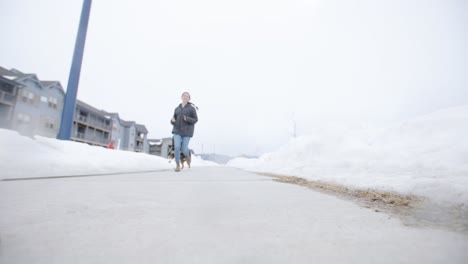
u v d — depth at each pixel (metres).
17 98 19.69
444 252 0.72
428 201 1.48
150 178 3.19
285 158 8.30
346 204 1.54
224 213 1.25
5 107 19.02
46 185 2.11
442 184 1.68
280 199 1.72
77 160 3.91
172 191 2.00
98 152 4.94
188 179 3.21
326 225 1.03
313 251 0.73
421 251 0.73
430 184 1.77
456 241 0.82
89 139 28.98
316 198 1.78
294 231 0.94
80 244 0.76
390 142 4.19
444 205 1.36
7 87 19.30
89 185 2.22
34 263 0.61
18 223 0.97
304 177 3.85
